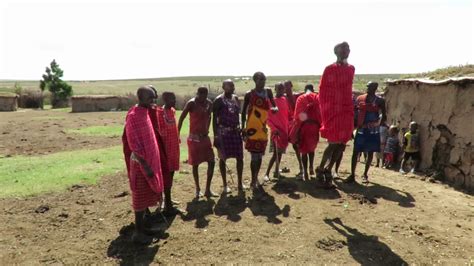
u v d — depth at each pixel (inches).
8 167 400.2
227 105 276.2
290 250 205.3
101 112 1259.2
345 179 330.6
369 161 320.2
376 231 228.1
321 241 214.8
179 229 233.8
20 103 1568.7
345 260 195.3
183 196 295.4
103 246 215.0
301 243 213.2
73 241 222.2
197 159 279.9
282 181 325.7
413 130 370.9
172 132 265.0
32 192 311.1
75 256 204.1
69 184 333.1
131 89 3120.1
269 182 324.8
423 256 200.1
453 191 309.3
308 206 266.2
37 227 242.7
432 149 358.3
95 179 349.4
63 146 563.5
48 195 305.9
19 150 531.2
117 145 568.4
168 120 262.4
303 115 313.6
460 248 208.4
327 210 258.8
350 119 280.5
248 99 282.4
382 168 397.7
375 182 327.3
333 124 279.3
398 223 239.0
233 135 281.0
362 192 297.9
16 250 211.5
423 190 306.2
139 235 216.2
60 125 848.9
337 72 273.0
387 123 440.5
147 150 203.5
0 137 657.0
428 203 275.0
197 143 278.7
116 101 1350.9
